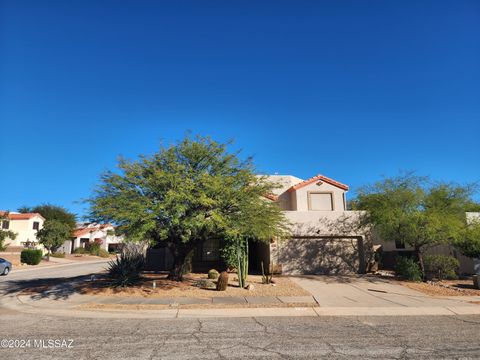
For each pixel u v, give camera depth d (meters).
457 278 20.22
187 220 14.52
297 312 11.86
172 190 14.27
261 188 16.86
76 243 58.25
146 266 24.31
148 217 13.78
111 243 62.12
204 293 14.98
